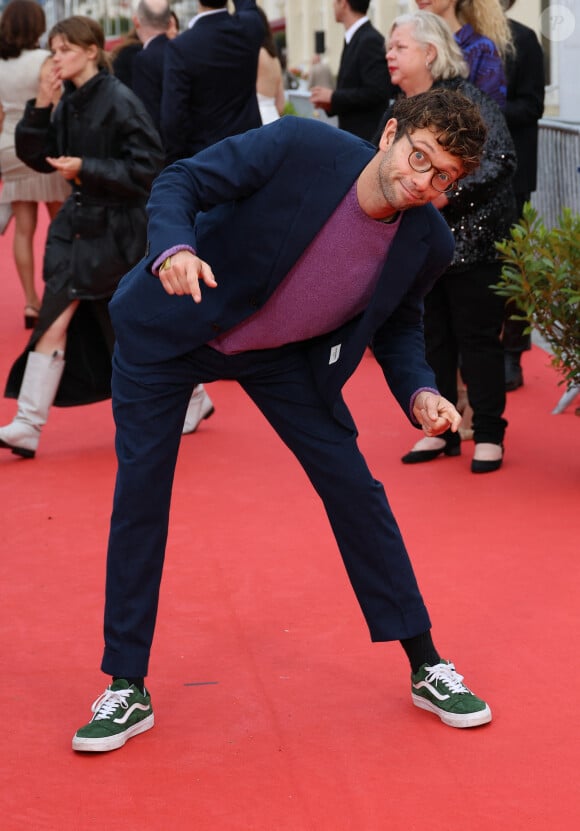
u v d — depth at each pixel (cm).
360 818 362
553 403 842
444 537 600
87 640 494
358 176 373
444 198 660
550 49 1185
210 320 391
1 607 529
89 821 365
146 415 402
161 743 411
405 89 664
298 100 1773
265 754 402
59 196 1062
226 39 868
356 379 921
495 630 492
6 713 434
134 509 404
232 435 793
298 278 385
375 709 432
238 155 376
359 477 412
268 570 564
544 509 634
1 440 734
